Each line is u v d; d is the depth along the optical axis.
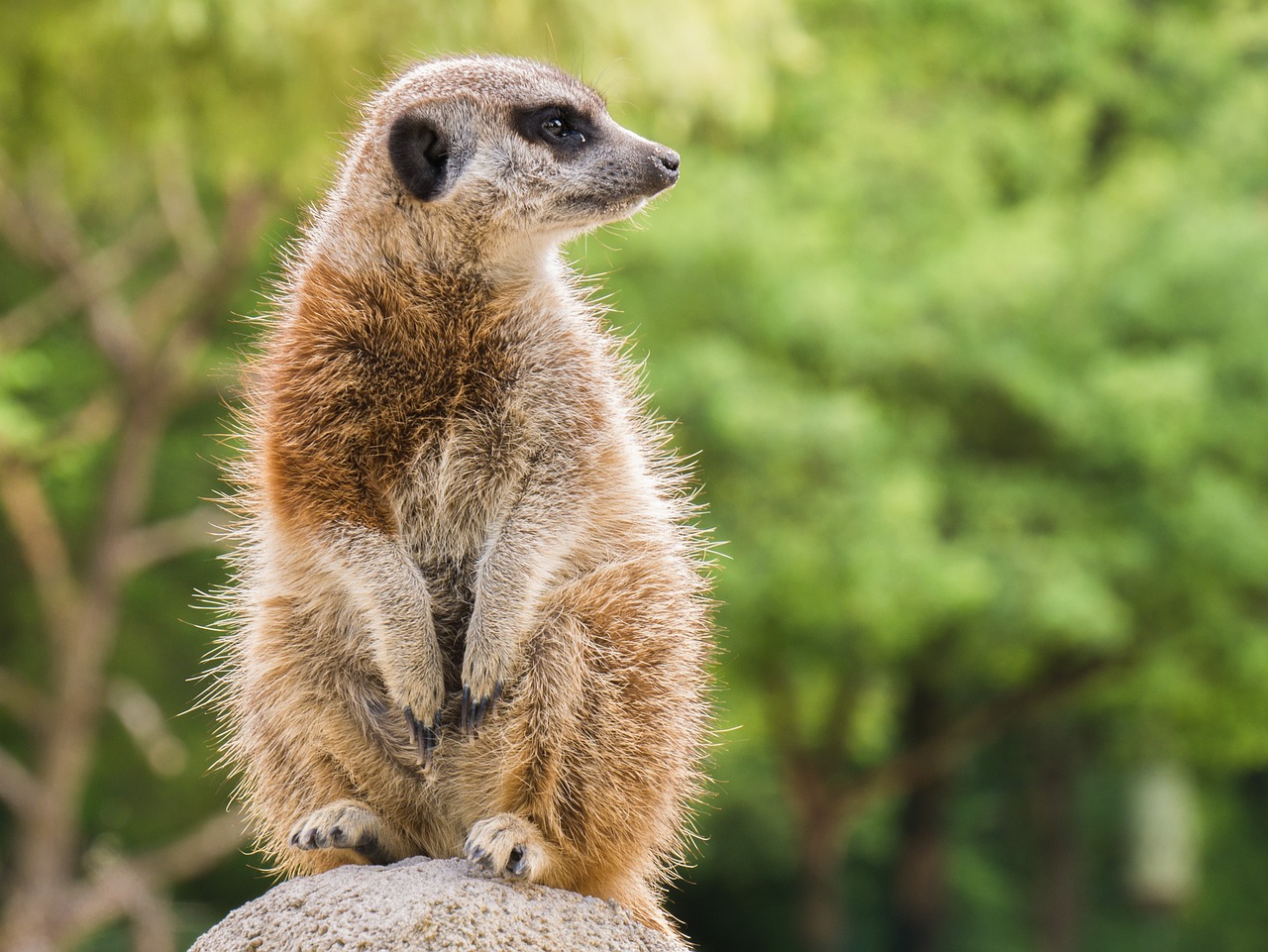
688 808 4.91
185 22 9.56
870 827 25.22
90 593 14.86
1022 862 27.56
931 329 16.03
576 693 4.46
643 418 5.33
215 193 16.92
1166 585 16.70
